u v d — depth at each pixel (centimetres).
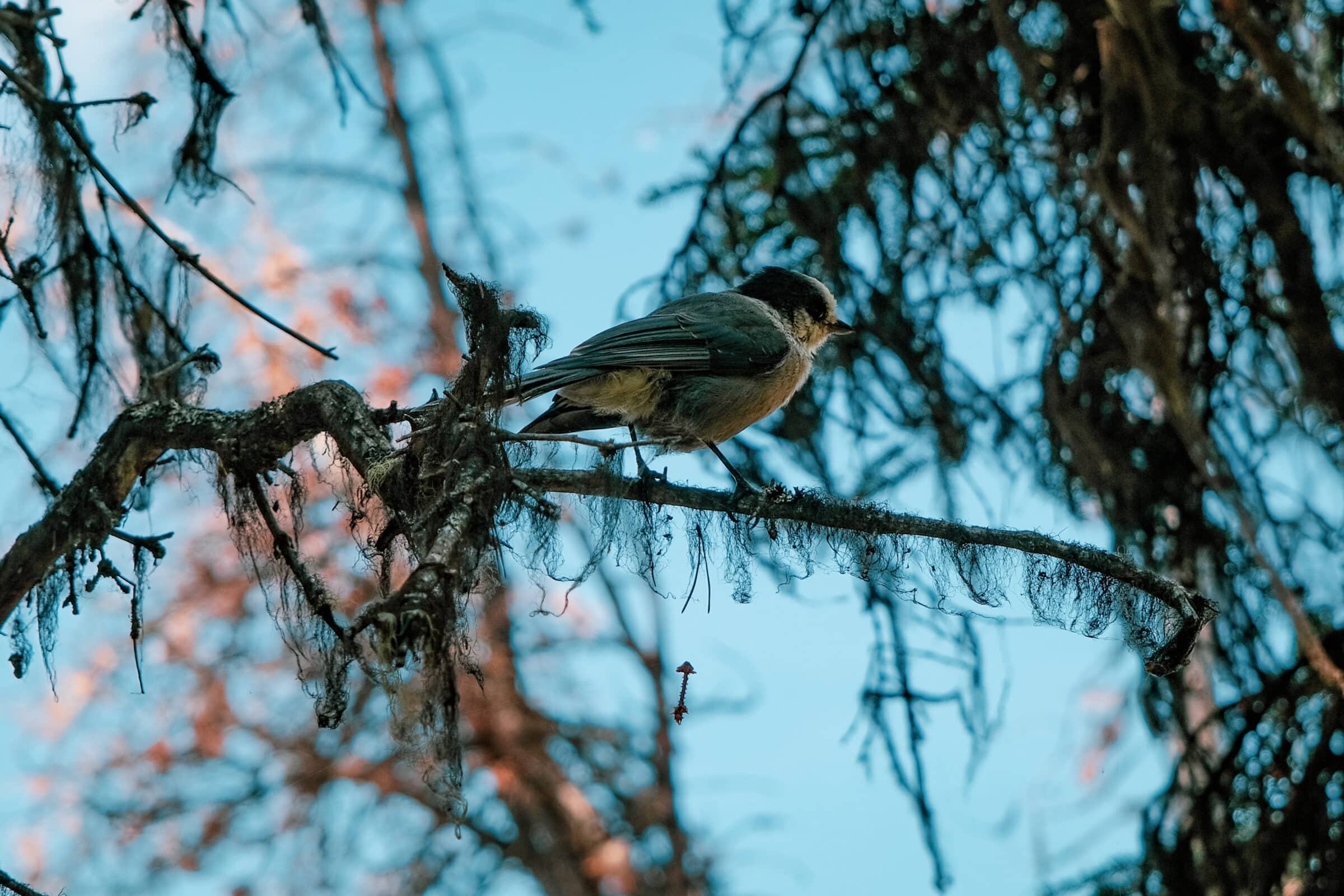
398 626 527
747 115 1228
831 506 766
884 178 1190
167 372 798
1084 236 1123
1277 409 1110
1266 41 1030
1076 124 1120
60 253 924
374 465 654
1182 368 1102
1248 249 1105
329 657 658
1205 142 1098
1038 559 746
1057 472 1173
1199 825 1070
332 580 1680
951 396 1166
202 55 984
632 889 2184
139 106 909
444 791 543
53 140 894
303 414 700
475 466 630
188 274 990
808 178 1195
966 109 1153
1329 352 1088
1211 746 1143
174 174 988
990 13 1120
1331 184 1110
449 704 550
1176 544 1119
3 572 733
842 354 1191
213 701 2064
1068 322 1120
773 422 1206
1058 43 1148
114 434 739
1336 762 1033
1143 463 1127
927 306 1182
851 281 1180
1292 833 1031
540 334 671
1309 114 1038
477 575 605
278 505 734
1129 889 1105
